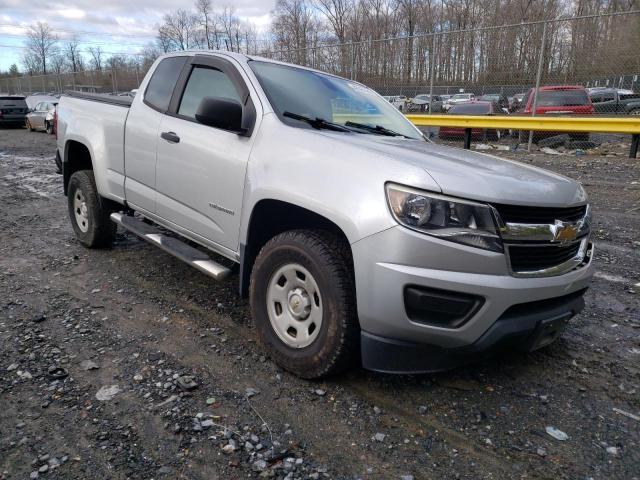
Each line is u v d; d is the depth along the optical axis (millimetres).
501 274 2545
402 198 2498
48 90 35938
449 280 2453
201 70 4023
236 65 3730
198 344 3426
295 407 2748
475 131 14016
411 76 14594
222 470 2271
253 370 3105
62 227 6473
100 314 3863
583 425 2695
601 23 11914
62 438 2445
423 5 47531
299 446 2447
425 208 2467
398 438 2537
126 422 2574
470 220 2490
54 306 3988
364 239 2553
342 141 2975
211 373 3059
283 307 3059
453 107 14039
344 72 15531
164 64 4496
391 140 3443
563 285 2791
